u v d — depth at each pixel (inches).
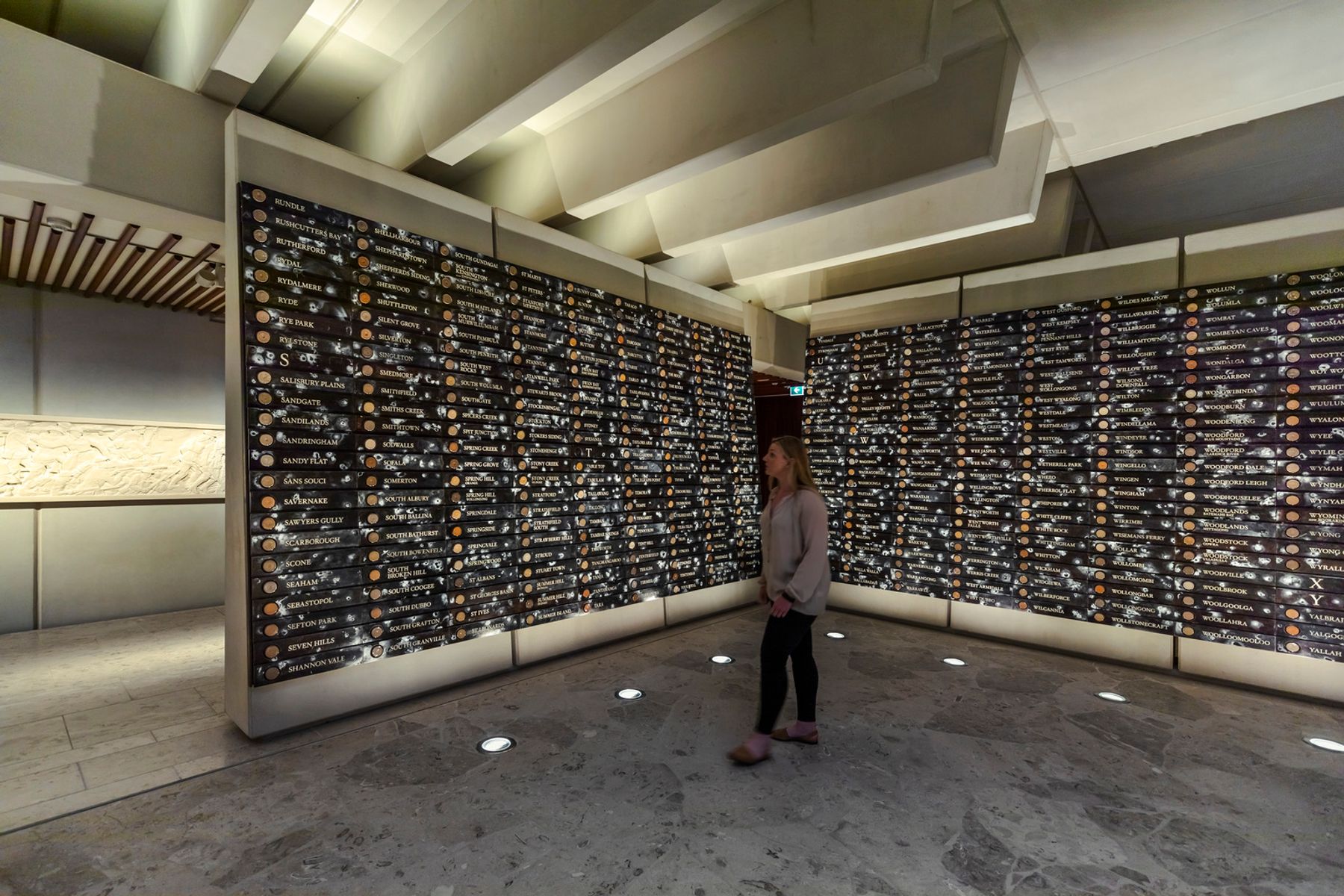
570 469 179.6
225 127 123.6
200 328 249.9
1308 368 154.6
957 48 139.6
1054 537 191.9
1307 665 151.1
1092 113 158.9
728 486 241.0
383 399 137.4
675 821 91.4
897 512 226.1
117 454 226.5
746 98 137.6
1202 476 167.8
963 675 163.6
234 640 123.4
